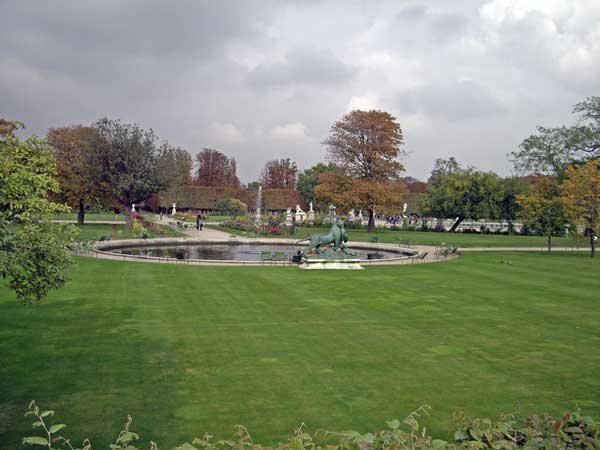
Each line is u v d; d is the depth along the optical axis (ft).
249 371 41.83
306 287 80.23
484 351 48.39
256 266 104.83
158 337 50.70
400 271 100.78
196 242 158.20
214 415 33.63
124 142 189.98
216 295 72.08
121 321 56.34
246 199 383.04
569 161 217.97
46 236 39.78
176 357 44.86
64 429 31.27
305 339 51.29
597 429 20.57
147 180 193.47
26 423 31.89
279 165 481.05
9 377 39.24
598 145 210.38
